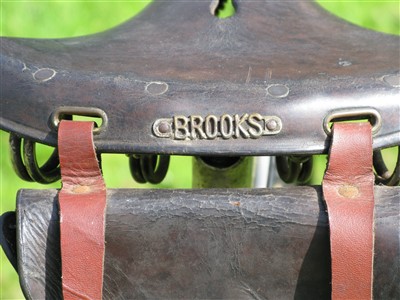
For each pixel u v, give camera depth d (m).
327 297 1.01
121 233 1.01
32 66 1.13
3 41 1.23
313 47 1.23
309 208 1.00
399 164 1.11
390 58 1.19
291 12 1.31
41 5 3.43
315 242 1.00
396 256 0.99
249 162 1.50
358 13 3.48
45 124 1.08
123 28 1.35
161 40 1.26
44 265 1.02
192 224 1.01
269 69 1.14
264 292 1.01
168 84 1.07
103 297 1.03
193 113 1.04
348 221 0.98
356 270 0.97
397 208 1.00
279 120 1.03
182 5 1.33
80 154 1.04
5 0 3.41
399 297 1.00
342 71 1.12
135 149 1.04
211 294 1.02
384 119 1.04
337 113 1.03
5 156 2.89
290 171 1.39
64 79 1.10
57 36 3.35
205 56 1.20
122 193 1.03
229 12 1.50
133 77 1.09
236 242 1.00
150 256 1.01
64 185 1.05
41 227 1.02
